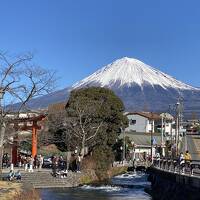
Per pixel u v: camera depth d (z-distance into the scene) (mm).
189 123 156875
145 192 46688
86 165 56250
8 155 59469
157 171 46125
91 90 66688
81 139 61219
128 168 81438
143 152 111062
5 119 40625
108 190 47812
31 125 57531
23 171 50125
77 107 61688
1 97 38000
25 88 39875
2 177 40562
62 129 62969
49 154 79750
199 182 27188
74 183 50844
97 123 63438
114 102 66375
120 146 86938
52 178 49219
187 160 34656
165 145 97625
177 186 32938
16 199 26516
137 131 131500
